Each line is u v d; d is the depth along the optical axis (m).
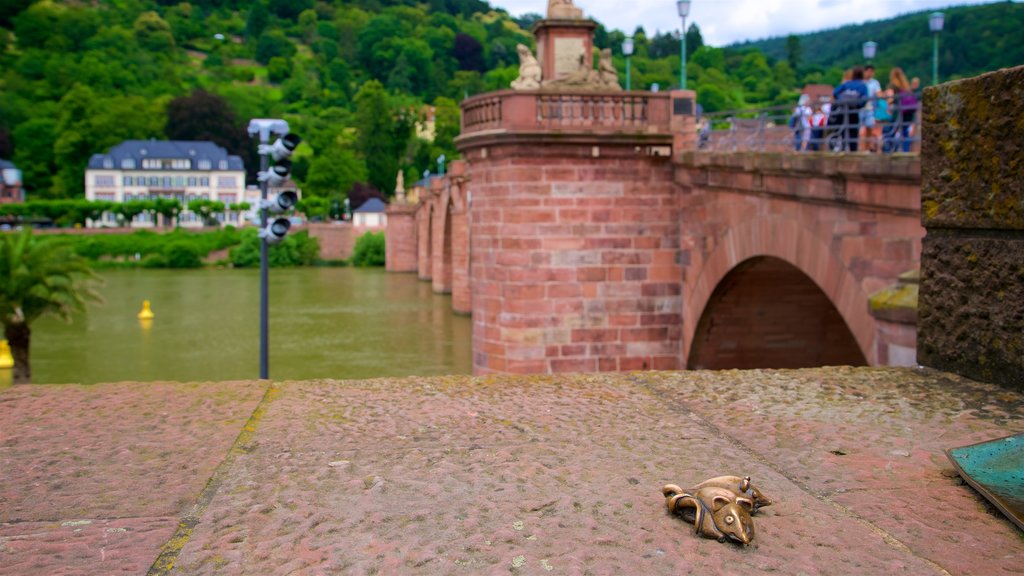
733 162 21.67
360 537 3.73
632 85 132.88
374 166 185.88
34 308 37.34
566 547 3.63
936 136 6.34
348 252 145.50
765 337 25.55
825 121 22.33
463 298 65.25
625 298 25.53
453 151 186.12
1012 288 5.76
